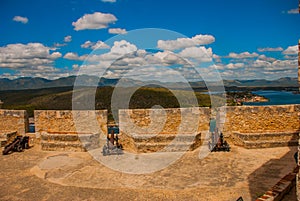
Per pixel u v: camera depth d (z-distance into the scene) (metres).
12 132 12.45
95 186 7.57
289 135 11.56
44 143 11.59
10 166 9.51
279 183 6.47
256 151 10.86
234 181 7.72
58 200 6.73
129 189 7.32
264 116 12.03
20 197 6.96
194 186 7.43
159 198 6.71
